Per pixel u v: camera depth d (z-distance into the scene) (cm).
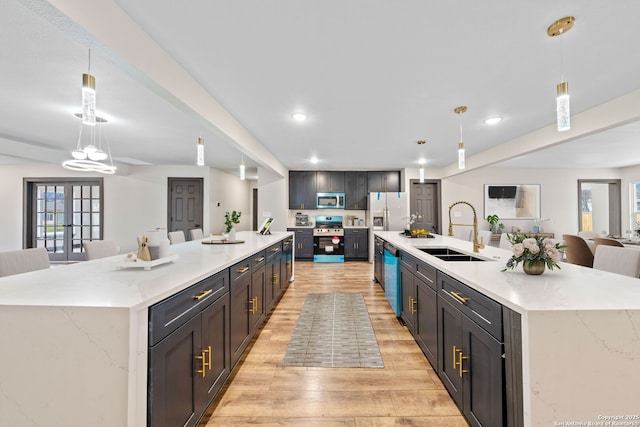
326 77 220
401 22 155
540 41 172
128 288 126
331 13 147
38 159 454
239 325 218
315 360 233
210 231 661
